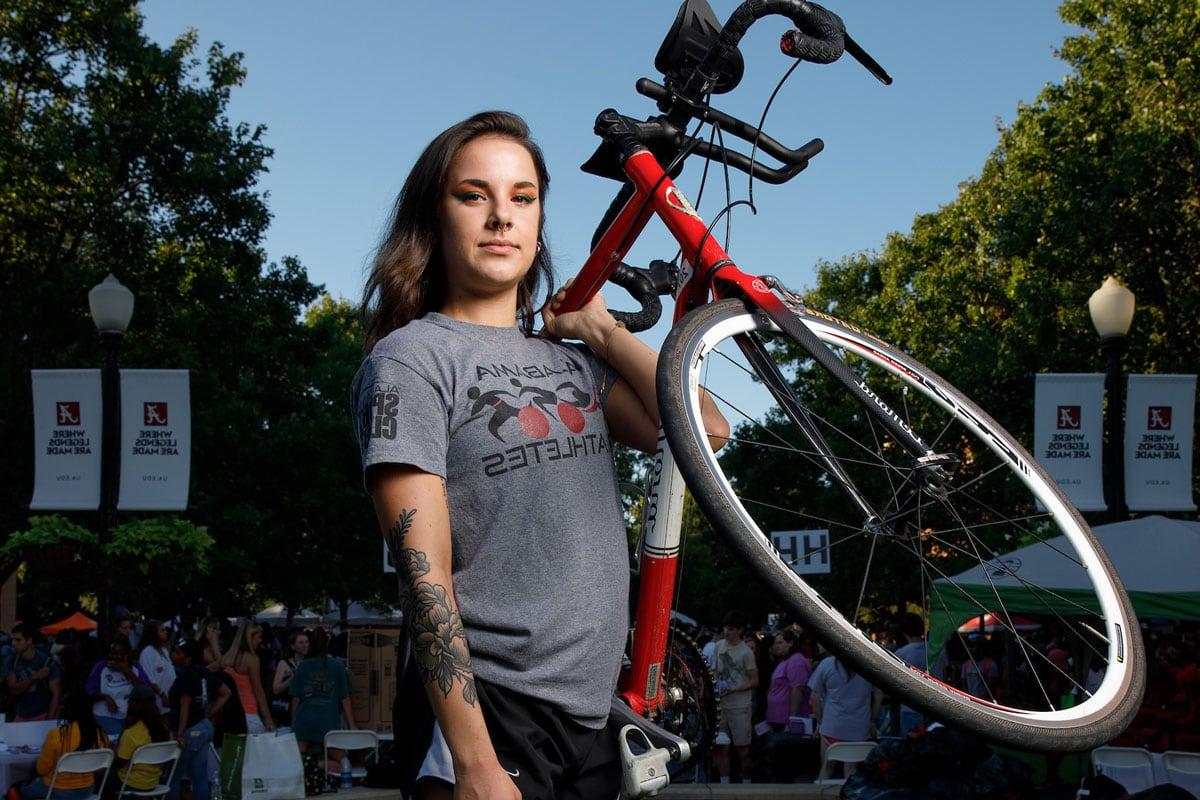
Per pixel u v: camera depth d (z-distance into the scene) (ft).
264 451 78.74
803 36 6.91
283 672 40.24
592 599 5.49
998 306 82.33
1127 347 61.00
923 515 6.10
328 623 122.01
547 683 5.32
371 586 97.40
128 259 67.36
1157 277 60.85
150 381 31.78
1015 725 4.90
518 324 6.97
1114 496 29.76
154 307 68.44
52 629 76.28
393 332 5.81
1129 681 5.58
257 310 77.05
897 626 31.12
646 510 6.81
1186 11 58.08
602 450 5.92
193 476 76.59
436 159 6.21
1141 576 26.91
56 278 64.44
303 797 25.32
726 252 6.72
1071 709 5.33
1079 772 26.76
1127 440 31.89
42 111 66.03
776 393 6.13
